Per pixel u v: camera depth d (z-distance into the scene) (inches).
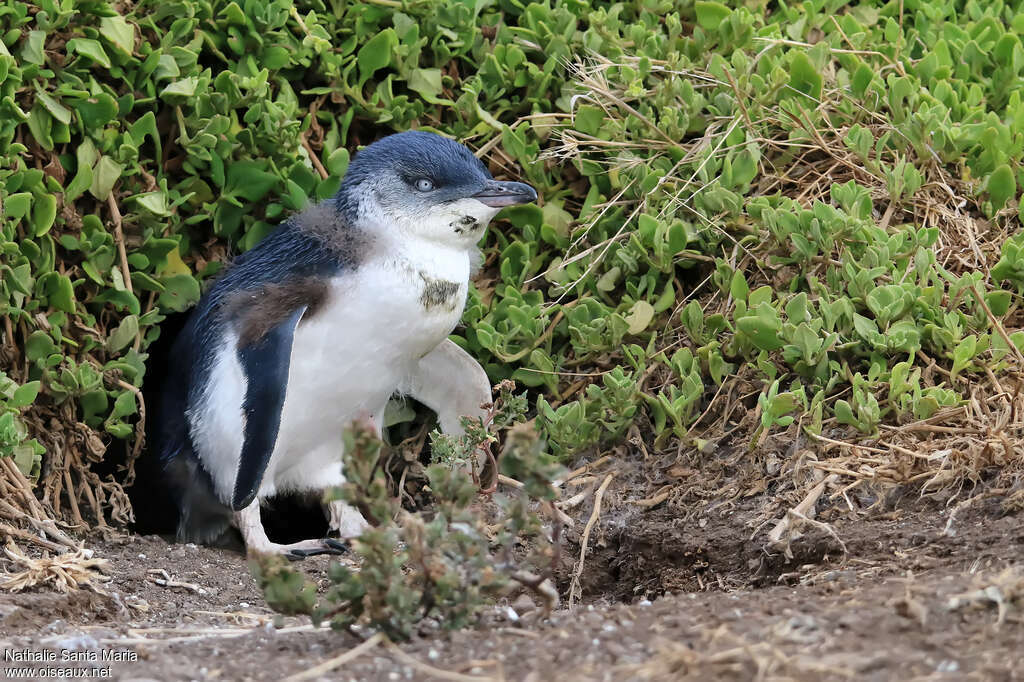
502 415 366.9
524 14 468.4
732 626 242.5
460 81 463.5
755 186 443.8
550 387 430.3
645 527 374.6
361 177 388.8
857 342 383.9
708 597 272.1
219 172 426.3
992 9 488.1
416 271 379.2
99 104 404.5
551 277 440.8
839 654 223.6
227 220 439.5
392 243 380.8
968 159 440.5
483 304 445.4
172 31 418.6
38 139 399.9
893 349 380.8
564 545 380.2
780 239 410.0
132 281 422.9
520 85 462.0
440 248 386.3
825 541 330.3
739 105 434.3
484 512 394.9
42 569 327.6
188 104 419.2
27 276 388.8
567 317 430.0
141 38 419.5
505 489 412.8
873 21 491.5
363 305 374.9
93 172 407.5
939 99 444.1
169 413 410.9
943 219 423.5
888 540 319.6
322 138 452.8
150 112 413.1
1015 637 224.7
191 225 444.5
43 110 399.9
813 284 405.4
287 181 428.8
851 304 389.1
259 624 305.6
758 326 386.6
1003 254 397.7
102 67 415.2
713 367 402.6
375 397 394.0
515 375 431.8
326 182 439.5
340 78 444.5
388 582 243.3
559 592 372.8
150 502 439.5
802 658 222.4
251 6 428.5
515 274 449.4
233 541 417.1
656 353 421.4
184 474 406.0
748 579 345.1
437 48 457.7
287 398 381.1
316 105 450.6
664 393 412.2
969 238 414.0
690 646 234.8
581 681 221.1
